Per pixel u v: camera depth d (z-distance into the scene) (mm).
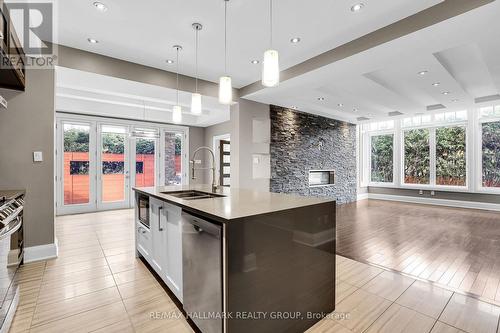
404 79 4285
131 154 6535
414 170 7898
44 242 3035
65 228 4473
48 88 3053
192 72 4062
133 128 6527
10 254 2047
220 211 1599
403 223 5066
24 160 2918
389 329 1808
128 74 3605
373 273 2725
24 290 2311
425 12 2404
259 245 1536
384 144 8633
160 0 2279
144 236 2855
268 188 5578
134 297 2213
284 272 1677
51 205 3072
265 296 1572
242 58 3529
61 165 5570
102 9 2391
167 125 7125
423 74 4035
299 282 1775
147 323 1865
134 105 5723
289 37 2951
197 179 7684
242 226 1452
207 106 5273
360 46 2945
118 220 5090
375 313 2002
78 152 5789
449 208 6789
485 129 6535
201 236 1653
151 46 3168
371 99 5348
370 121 7805
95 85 3842
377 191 8742
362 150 8953
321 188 6973
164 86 3945
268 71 1931
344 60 3170
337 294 2291
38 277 2564
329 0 2281
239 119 5016
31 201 2951
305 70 3605
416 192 7801
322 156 7031
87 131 5902
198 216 1726
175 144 7320
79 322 1867
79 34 2865
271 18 2566
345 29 2777
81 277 2574
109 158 6215
